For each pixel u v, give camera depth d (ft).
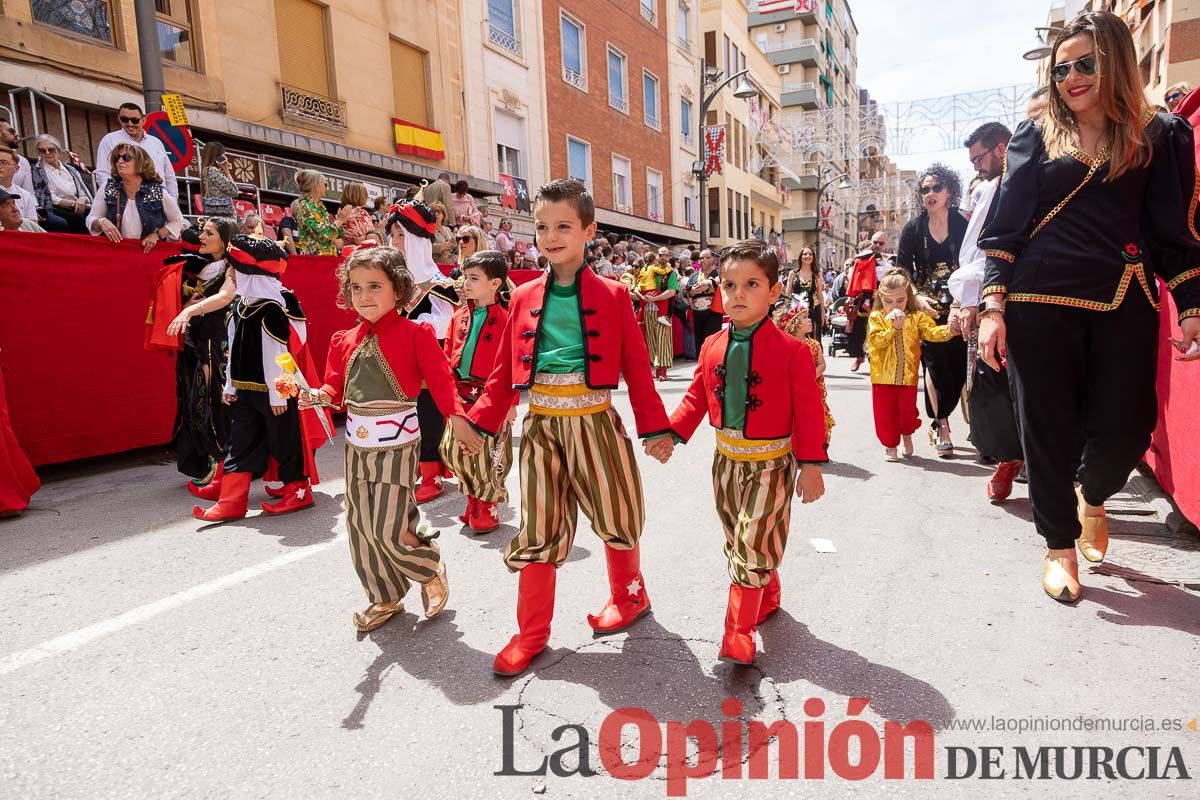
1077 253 9.86
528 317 9.19
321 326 25.29
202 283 16.58
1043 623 9.76
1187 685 8.20
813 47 151.53
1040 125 10.40
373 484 9.89
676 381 37.17
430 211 18.26
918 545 12.82
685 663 8.95
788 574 11.66
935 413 19.47
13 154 21.06
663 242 87.86
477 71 54.24
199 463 16.96
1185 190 9.52
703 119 69.97
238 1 37.99
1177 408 12.81
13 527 14.80
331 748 7.40
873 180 168.14
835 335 49.75
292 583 11.68
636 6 77.61
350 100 44.21
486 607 10.77
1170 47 43.73
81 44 31.65
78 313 19.13
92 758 7.30
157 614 10.59
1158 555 11.86
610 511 9.23
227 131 36.42
